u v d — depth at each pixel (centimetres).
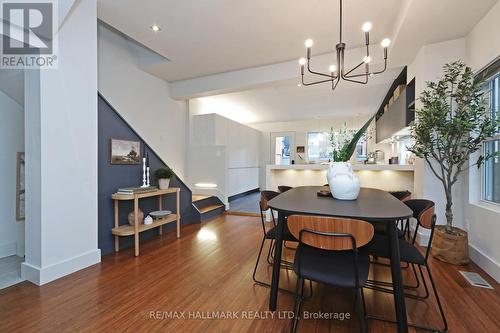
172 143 485
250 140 739
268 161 837
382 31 276
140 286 196
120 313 161
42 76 196
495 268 201
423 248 272
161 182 321
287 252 271
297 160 802
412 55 298
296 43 308
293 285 197
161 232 344
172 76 433
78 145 223
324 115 727
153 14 250
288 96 538
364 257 148
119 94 368
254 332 143
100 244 262
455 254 229
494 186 226
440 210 273
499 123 198
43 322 151
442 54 266
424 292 184
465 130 215
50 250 202
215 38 297
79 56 223
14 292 184
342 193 183
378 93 511
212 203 501
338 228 124
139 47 387
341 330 145
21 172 262
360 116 734
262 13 247
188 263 242
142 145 325
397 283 134
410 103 326
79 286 195
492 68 215
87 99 230
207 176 521
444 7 207
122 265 237
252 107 639
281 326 148
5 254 251
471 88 210
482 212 225
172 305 170
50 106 201
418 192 303
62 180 210
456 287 190
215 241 313
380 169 352
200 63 372
